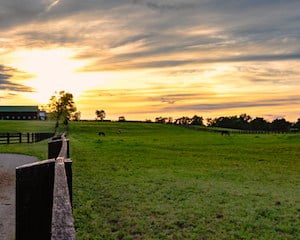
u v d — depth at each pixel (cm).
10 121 13625
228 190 1407
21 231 429
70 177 555
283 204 1185
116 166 2047
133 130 12088
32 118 17700
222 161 2627
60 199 325
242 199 1242
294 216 1028
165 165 2234
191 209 1073
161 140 6178
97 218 935
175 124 16088
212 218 985
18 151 2664
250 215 1027
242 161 2670
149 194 1274
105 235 808
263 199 1255
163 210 1047
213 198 1243
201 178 1731
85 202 1101
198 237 828
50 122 13750
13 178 1345
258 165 2416
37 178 434
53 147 1039
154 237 818
